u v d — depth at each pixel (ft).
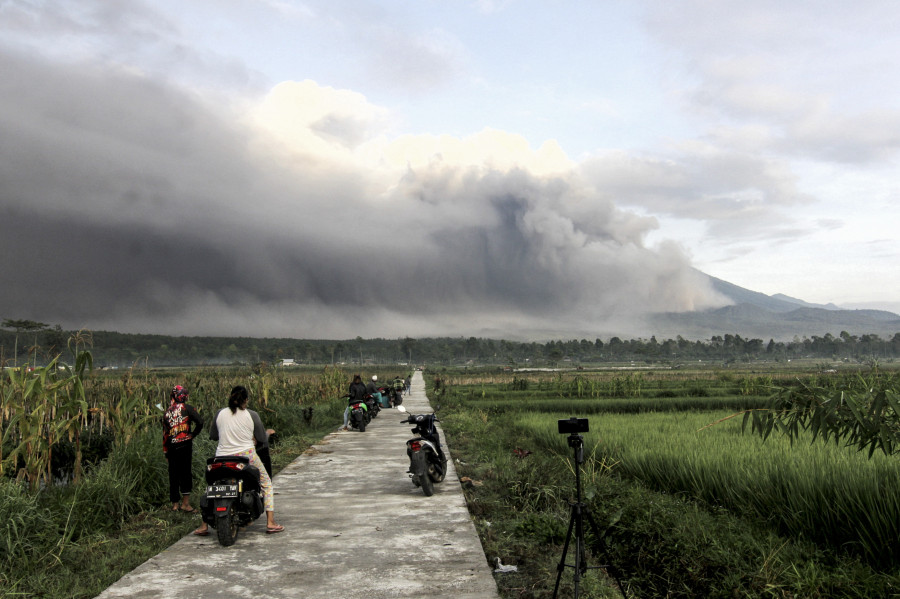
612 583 17.83
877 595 15.19
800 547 18.99
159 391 51.78
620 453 35.83
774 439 38.68
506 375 281.74
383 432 60.23
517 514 25.46
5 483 22.11
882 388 16.33
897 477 21.22
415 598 15.46
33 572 18.03
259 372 67.15
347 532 22.09
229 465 20.89
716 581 16.14
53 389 26.00
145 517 25.20
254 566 18.12
